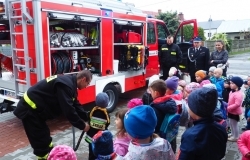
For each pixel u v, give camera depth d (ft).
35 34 13.91
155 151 5.44
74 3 15.38
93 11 16.74
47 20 14.15
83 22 17.10
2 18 15.62
